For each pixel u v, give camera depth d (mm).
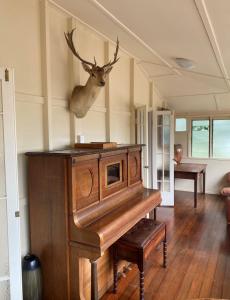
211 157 6090
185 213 4719
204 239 3584
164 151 5152
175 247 3342
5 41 2061
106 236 1944
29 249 2238
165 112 4996
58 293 2096
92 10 2375
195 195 5117
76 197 2006
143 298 2268
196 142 6234
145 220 2844
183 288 2498
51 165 2031
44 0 2336
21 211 2191
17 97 2156
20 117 2203
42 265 2148
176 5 1877
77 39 2793
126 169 2807
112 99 3572
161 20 2225
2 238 1927
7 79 1848
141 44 3111
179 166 5676
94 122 3207
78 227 1956
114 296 2412
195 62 3289
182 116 6297
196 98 5438
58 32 2559
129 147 2850
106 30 2904
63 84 2648
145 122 4094
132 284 2582
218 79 3934
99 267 2389
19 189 2188
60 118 2635
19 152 2191
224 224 4156
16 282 1943
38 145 2381
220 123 5980
